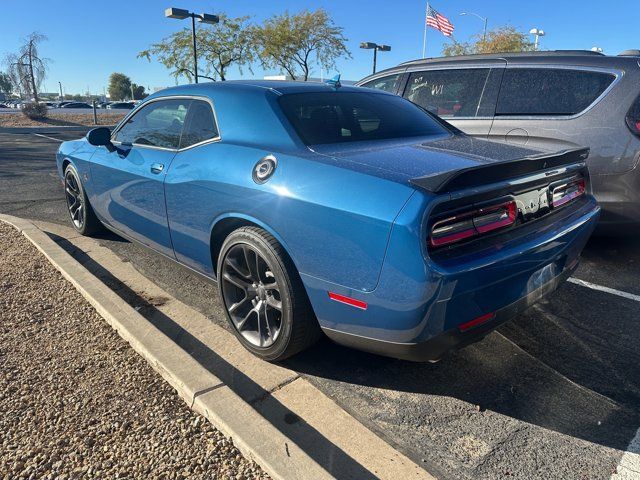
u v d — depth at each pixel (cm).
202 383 249
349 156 262
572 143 454
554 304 379
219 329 336
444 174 213
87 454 214
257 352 295
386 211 217
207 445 219
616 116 436
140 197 374
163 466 207
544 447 232
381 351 243
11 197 706
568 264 296
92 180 452
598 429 244
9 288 373
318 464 201
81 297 361
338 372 290
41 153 1260
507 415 254
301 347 279
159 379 266
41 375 268
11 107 5331
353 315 239
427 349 229
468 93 527
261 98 309
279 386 274
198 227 319
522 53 510
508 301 247
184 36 3055
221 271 305
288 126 290
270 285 278
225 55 3114
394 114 346
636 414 256
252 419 225
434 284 211
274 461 202
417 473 215
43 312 338
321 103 318
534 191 262
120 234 447
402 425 246
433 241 214
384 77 618
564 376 288
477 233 230
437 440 236
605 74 448
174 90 376
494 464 221
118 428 229
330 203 235
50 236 519
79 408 242
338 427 242
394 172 234
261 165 274
